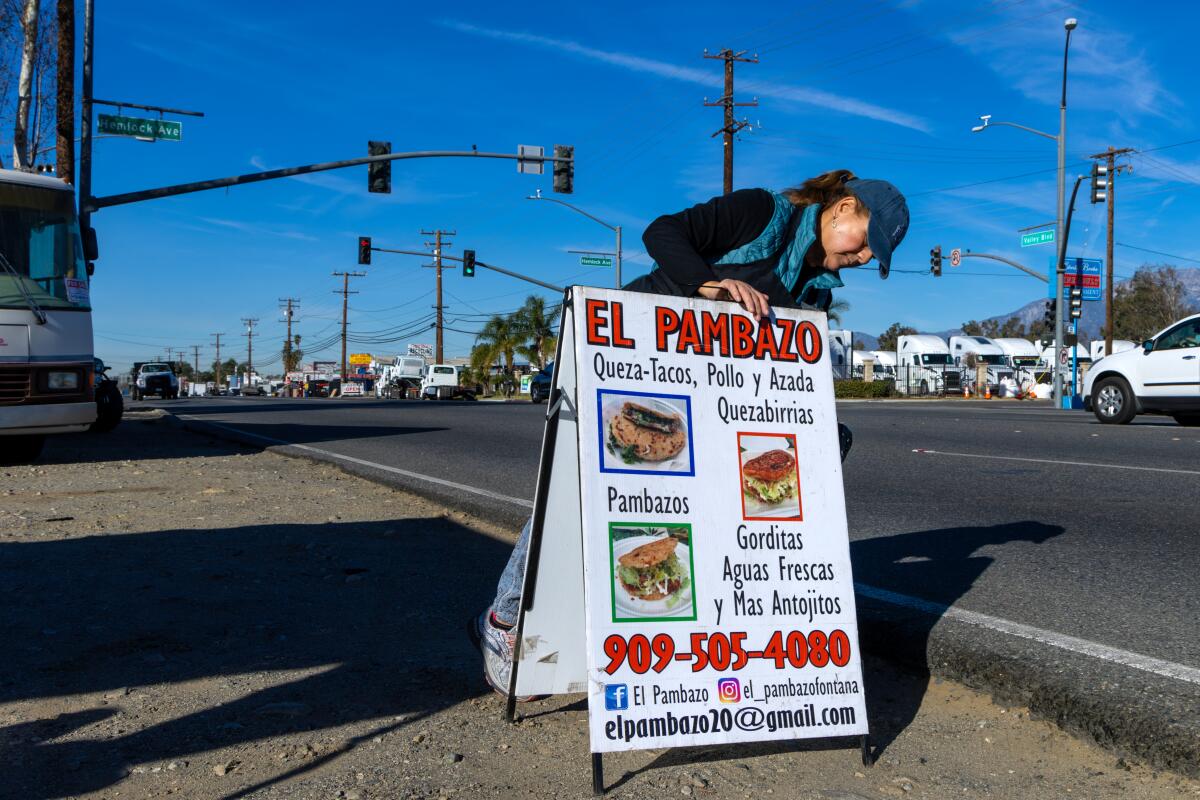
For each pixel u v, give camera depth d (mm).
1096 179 32125
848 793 2307
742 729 2410
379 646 3436
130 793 2293
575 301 2436
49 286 8852
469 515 6164
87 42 18188
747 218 2697
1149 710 2467
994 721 2752
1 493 7199
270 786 2332
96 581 4316
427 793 2303
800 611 2529
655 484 2438
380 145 21844
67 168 18328
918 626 3262
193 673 3139
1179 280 65938
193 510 6375
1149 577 4180
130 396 58938
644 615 2371
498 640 2803
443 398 54281
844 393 45250
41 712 2795
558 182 23625
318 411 22375
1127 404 14211
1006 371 48719
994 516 5879
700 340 2555
